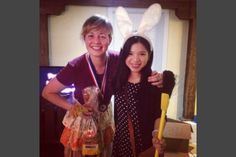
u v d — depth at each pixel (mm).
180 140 2611
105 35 2527
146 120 2590
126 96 2570
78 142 2568
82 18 2520
